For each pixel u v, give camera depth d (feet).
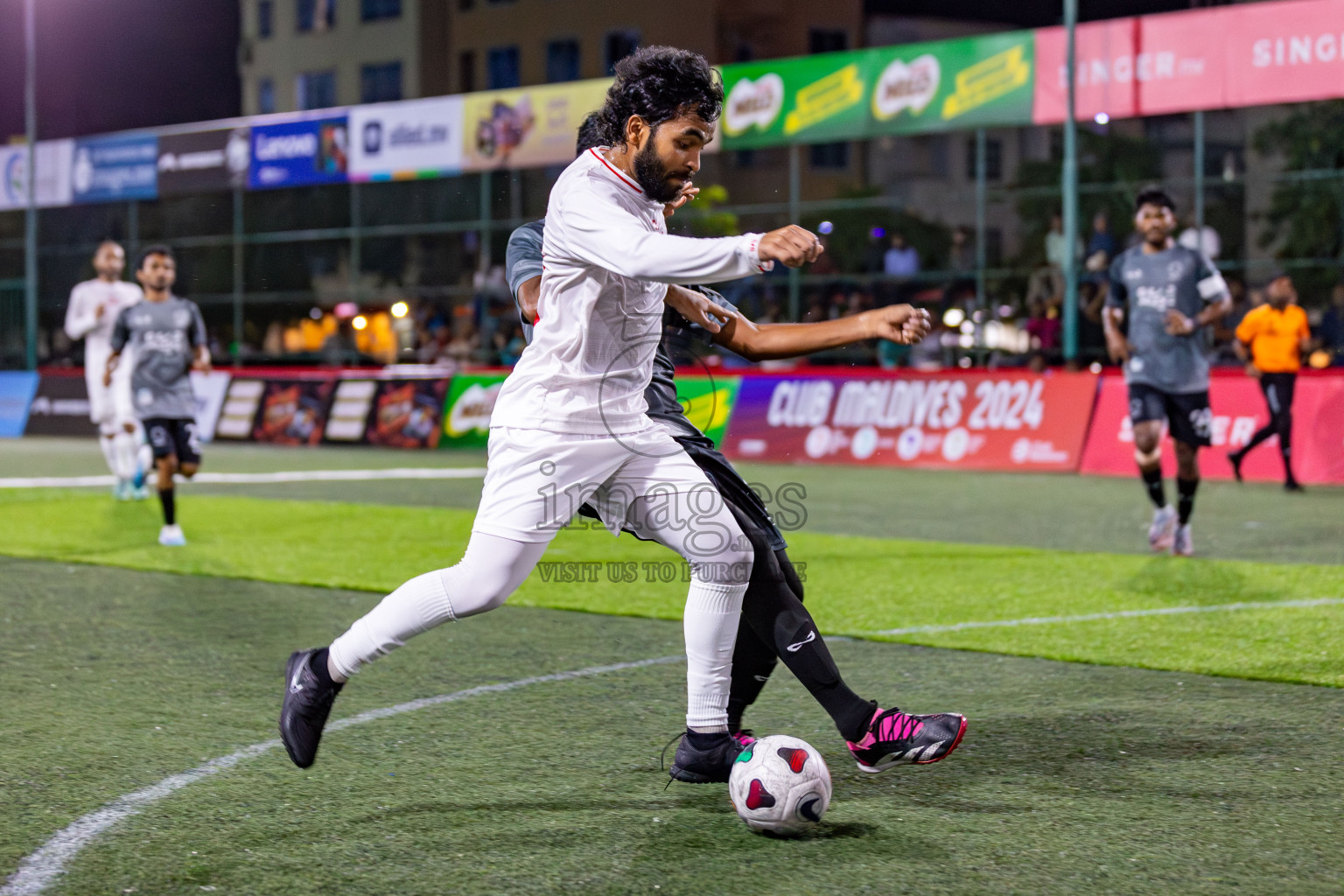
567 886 10.62
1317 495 41.34
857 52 57.88
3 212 95.61
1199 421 28.12
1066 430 50.16
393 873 10.93
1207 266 27.96
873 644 19.98
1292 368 42.34
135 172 76.79
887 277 63.87
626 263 10.57
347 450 64.75
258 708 16.42
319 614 22.79
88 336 41.78
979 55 55.21
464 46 139.54
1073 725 15.34
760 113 60.44
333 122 70.23
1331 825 11.87
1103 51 53.11
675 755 14.08
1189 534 28.91
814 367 63.00
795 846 11.51
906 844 11.52
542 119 64.69
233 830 11.97
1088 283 60.75
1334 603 23.04
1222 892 10.33
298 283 99.86
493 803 12.72
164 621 22.09
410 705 16.48
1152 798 12.71
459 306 82.38
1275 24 49.52
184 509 38.75
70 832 11.93
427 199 99.86
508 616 22.48
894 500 41.09
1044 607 22.95
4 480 47.85
